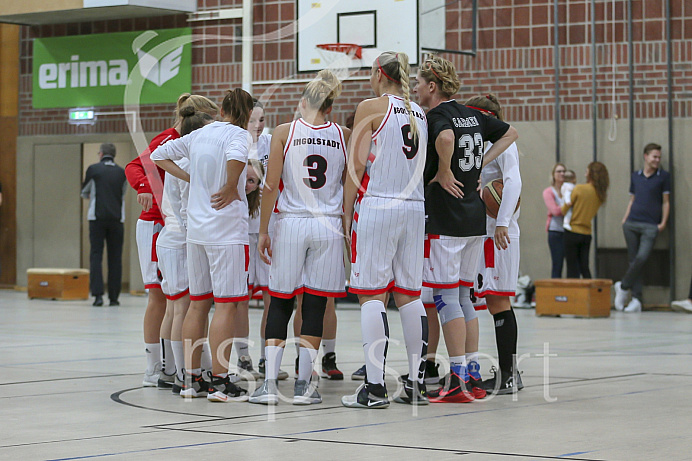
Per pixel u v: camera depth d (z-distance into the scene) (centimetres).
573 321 1697
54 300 2202
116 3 2297
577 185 1939
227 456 553
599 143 2022
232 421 688
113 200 2009
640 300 1967
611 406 755
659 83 1980
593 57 2016
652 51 1983
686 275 1952
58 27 2517
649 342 1315
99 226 2009
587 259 1956
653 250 1983
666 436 620
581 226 1941
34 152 2547
